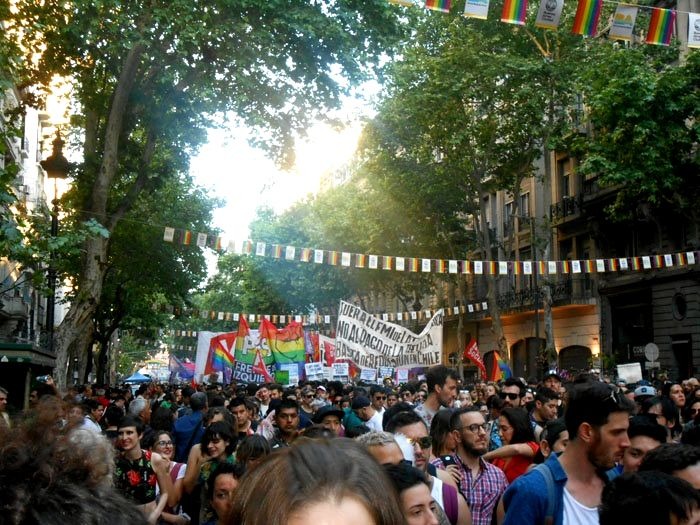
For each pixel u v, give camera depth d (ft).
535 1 101.14
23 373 55.77
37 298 149.69
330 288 170.19
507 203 158.10
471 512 20.26
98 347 154.71
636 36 104.83
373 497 5.19
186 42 63.00
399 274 155.22
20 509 4.91
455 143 111.04
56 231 54.75
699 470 12.58
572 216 132.16
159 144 86.28
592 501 13.53
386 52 69.10
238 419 34.86
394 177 124.36
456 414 20.86
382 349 65.46
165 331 212.64
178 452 37.78
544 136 113.39
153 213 116.57
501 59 104.78
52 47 69.31
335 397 51.83
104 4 58.80
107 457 5.89
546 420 31.27
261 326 68.64
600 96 87.10
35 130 153.99
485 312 157.48
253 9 65.77
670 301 111.04
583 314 132.36
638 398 38.14
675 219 110.01
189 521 25.21
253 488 5.38
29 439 5.65
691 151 94.27
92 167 74.54
